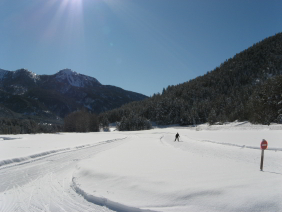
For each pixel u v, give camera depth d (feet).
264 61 511.40
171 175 21.44
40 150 50.72
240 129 139.23
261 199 13.78
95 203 17.48
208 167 25.73
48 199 18.81
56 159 40.65
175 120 304.50
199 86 469.16
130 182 19.97
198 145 64.59
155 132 195.21
